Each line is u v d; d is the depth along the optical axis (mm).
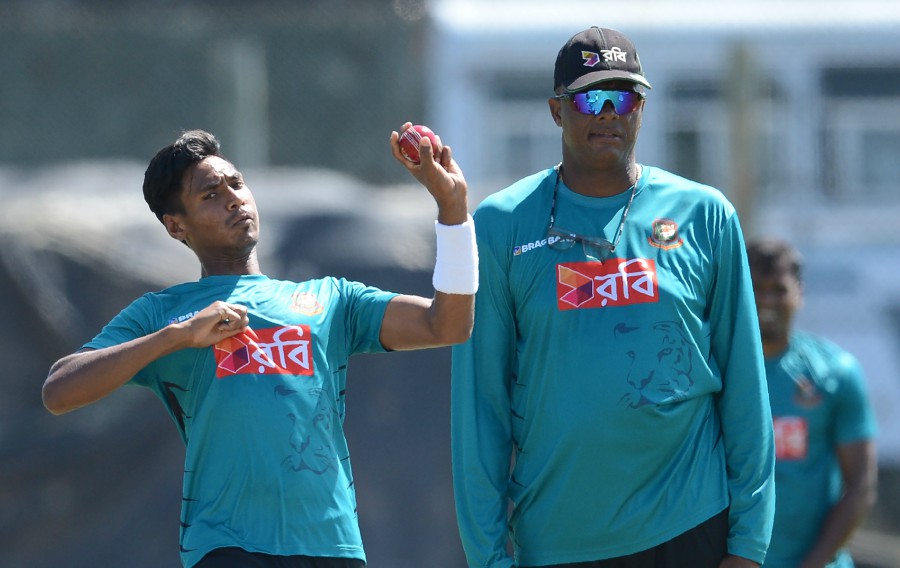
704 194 14461
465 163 40938
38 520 36344
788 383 19328
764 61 40656
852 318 40062
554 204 14406
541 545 14242
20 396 36906
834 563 19375
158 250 38125
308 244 37656
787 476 19062
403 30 50750
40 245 37375
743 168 36281
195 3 56156
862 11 41000
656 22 40656
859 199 40406
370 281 36875
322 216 38500
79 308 37125
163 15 50125
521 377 14406
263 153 50906
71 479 36625
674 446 13961
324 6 49781
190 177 13625
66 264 37312
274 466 12781
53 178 42219
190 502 13039
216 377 13008
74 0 55594
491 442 14500
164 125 64562
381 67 63250
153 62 63688
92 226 38156
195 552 12695
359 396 36375
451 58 41344
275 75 62156
